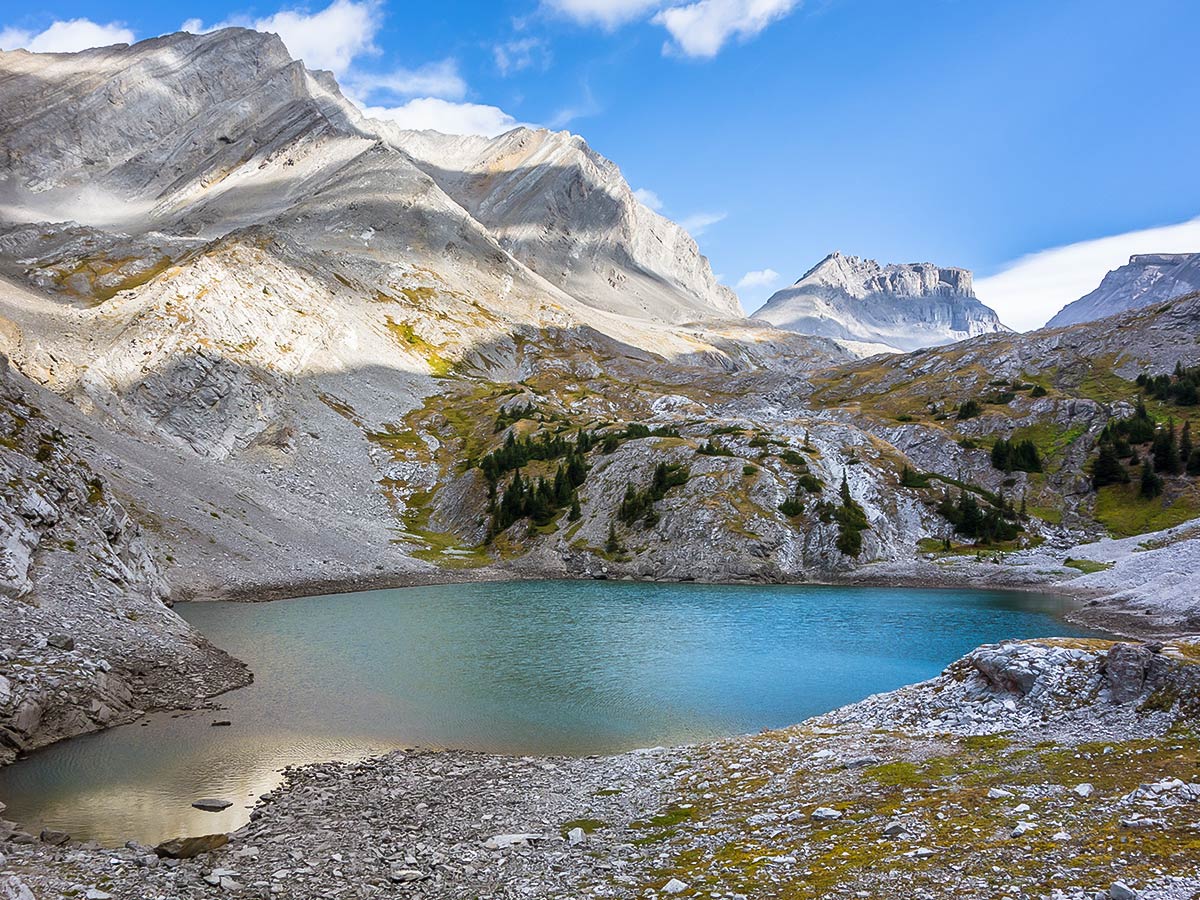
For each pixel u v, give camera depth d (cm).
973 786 2444
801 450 15188
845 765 2902
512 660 5869
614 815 2631
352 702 4516
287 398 16650
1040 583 11094
